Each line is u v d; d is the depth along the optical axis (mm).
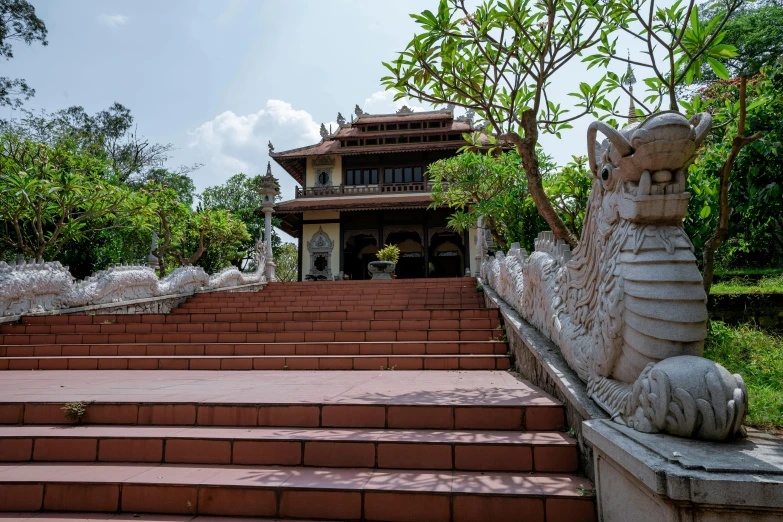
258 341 7863
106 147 26438
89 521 2900
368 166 29484
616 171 2885
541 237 5539
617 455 2281
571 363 3791
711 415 2197
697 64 4742
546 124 6070
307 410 3863
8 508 3066
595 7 5277
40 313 9359
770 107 5277
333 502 2871
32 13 20266
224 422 3924
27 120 19500
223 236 19891
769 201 5305
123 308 10789
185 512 2975
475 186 11930
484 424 3686
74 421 4016
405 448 3312
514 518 2732
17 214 10703
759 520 1742
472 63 5621
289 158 29484
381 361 6539
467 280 13773
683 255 2676
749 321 6637
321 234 29000
